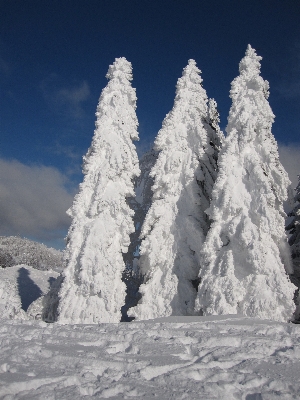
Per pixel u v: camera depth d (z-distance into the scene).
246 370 5.48
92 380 5.20
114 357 6.15
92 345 7.20
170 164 20.02
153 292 18.50
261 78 17.64
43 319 20.56
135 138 21.06
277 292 14.45
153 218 19.55
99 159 19.94
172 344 6.93
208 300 15.23
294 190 24.08
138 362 5.82
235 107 17.69
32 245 56.22
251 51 18.38
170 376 5.17
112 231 18.70
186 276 18.28
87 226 18.67
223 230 16.11
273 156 16.61
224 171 16.75
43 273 37.12
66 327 9.36
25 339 7.84
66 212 19.44
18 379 5.02
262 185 15.95
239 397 4.66
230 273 15.15
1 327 9.01
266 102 17.39
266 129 17.23
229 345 6.90
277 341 6.82
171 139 20.41
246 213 15.92
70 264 18.06
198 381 5.06
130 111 21.02
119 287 18.34
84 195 19.38
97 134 20.06
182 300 17.91
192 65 21.88
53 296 20.88
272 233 15.44
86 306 17.27
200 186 20.30
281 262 15.66
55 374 5.31
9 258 49.59
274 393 4.61
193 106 20.80
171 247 18.98
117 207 19.11
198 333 7.71
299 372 5.36
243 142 16.95
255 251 14.97
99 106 20.72
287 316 14.34
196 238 18.53
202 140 19.67
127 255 25.91
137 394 4.69
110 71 21.61
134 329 8.55
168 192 19.86
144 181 28.55
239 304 14.78
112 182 19.61
